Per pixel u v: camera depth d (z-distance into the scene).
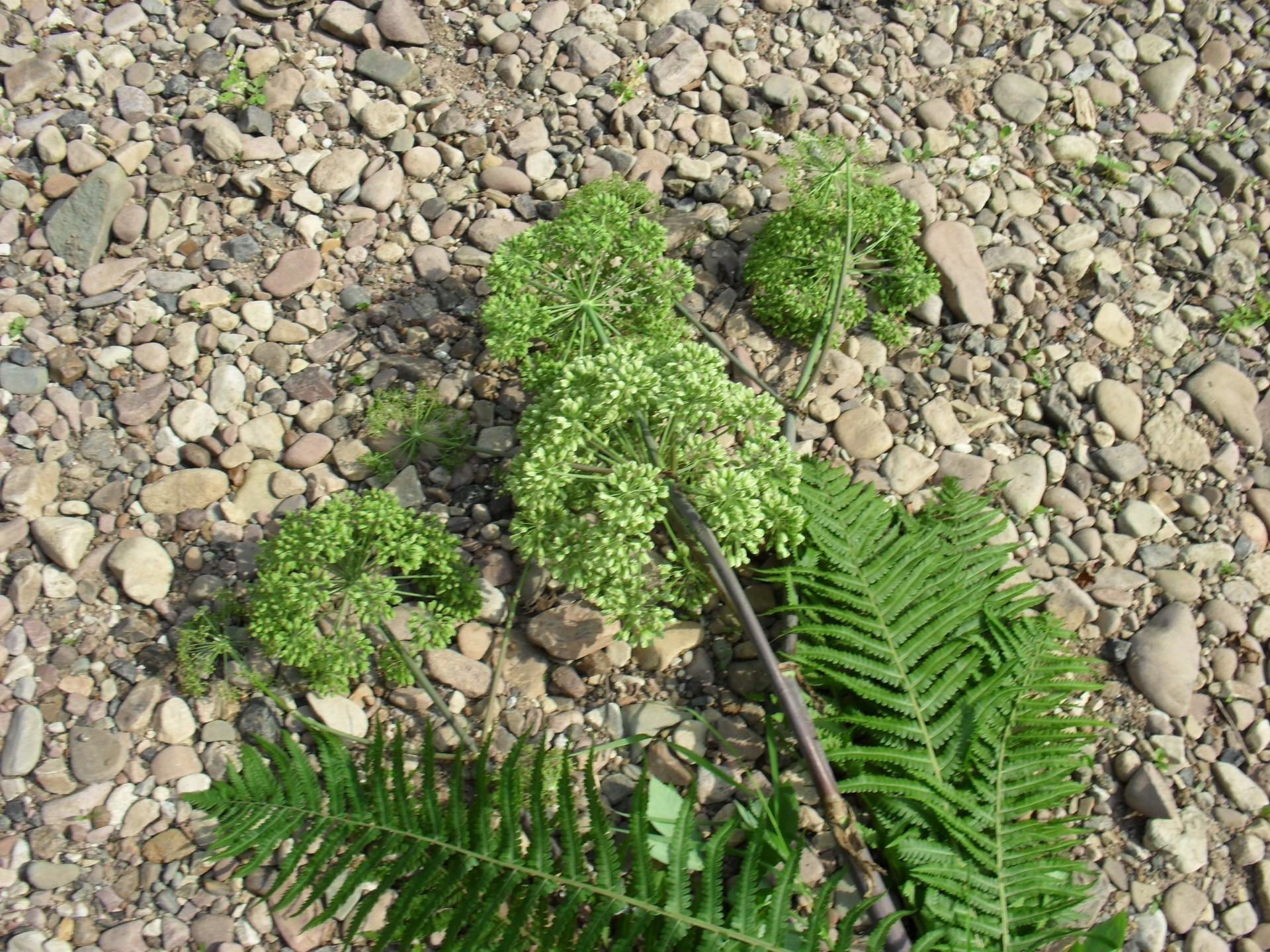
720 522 0.58
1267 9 0.94
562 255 0.67
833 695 0.63
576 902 0.53
